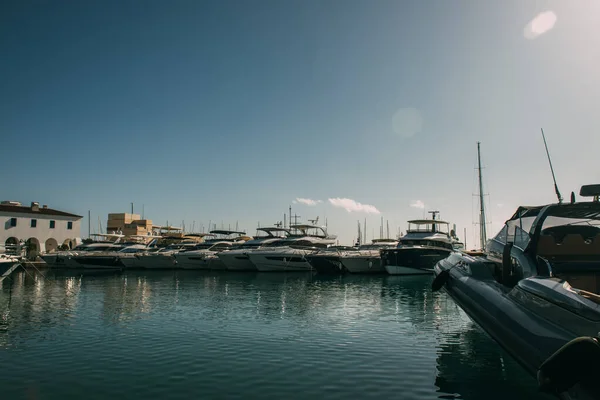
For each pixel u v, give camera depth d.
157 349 10.45
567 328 5.23
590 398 4.33
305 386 7.91
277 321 13.92
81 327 13.03
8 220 47.31
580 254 7.77
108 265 38.75
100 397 7.40
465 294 8.66
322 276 33.12
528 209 8.31
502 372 8.79
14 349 10.48
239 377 8.40
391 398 7.39
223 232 45.88
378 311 15.93
